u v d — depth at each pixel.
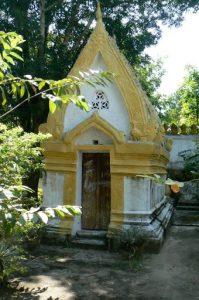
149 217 7.55
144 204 7.50
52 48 11.74
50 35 13.38
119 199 7.60
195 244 7.97
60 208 2.66
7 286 5.27
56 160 8.04
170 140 10.46
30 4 11.73
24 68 10.30
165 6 12.54
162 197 10.18
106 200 8.11
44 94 3.15
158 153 7.96
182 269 6.29
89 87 7.98
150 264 6.55
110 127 7.59
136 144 7.47
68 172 7.95
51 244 7.63
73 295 5.04
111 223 7.54
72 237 7.67
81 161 8.22
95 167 8.23
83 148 7.84
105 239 7.56
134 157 7.54
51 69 10.91
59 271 6.05
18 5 11.06
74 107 8.10
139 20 12.74
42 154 8.31
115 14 12.52
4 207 2.38
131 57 13.02
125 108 7.83
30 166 5.26
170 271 6.18
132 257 6.82
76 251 7.27
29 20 10.68
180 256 7.05
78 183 8.02
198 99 22.17
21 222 2.33
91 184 8.21
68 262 6.55
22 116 11.47
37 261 6.56
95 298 4.96
